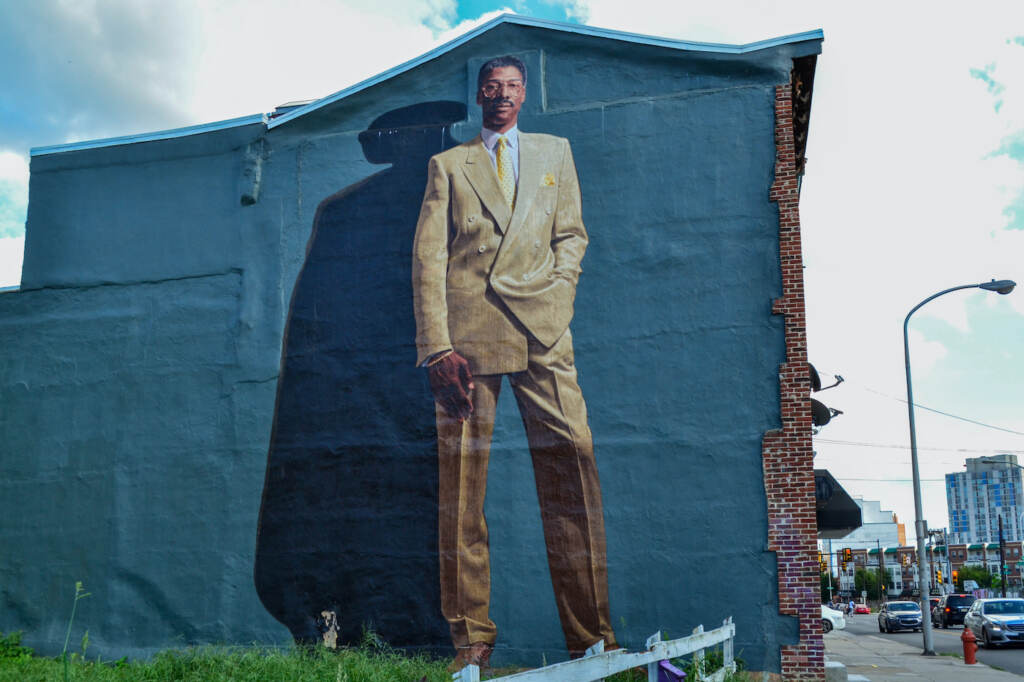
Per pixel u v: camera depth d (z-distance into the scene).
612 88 16.06
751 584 13.92
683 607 14.09
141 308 17.64
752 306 14.74
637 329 15.09
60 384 17.75
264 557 16.05
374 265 16.58
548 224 15.81
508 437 15.30
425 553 15.30
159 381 17.25
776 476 14.14
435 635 14.96
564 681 7.41
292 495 16.12
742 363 14.60
